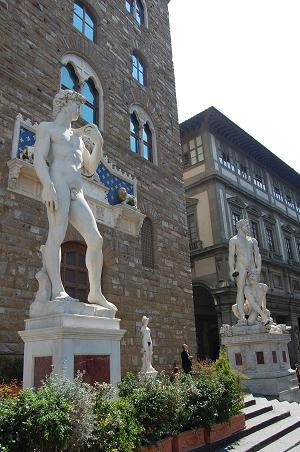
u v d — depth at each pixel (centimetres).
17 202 1126
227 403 753
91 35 1714
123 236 1519
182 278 1836
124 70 1839
